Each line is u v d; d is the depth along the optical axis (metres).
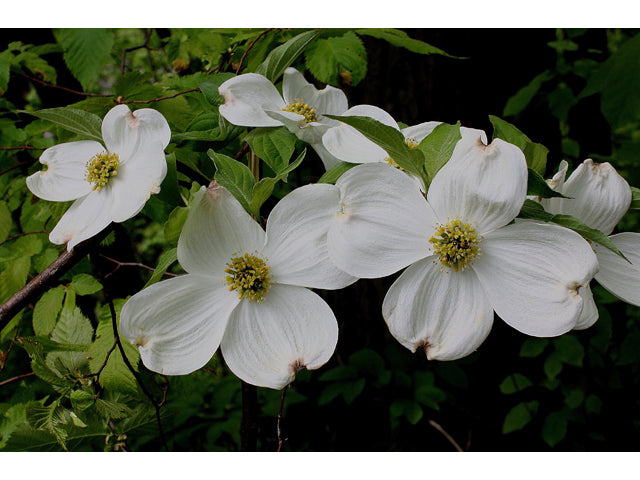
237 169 0.30
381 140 0.28
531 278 0.28
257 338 0.30
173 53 0.49
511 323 0.28
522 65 0.57
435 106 0.56
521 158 0.28
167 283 0.30
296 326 0.30
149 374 0.36
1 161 0.49
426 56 0.56
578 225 0.28
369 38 0.57
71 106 0.38
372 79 0.57
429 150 0.29
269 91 0.34
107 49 0.43
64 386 0.34
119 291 0.44
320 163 0.45
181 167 0.34
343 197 0.29
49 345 0.33
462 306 0.29
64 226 0.32
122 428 0.36
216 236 0.30
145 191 0.30
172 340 0.29
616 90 0.43
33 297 0.32
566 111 0.54
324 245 0.29
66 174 0.33
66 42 0.43
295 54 0.36
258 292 0.30
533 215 0.29
